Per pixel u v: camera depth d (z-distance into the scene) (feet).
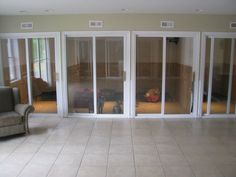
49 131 16.75
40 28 19.20
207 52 19.43
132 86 19.65
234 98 20.26
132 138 15.43
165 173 11.05
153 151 13.44
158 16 18.67
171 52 19.72
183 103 20.51
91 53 19.60
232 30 18.85
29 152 13.32
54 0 13.96
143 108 20.47
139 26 18.81
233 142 14.76
